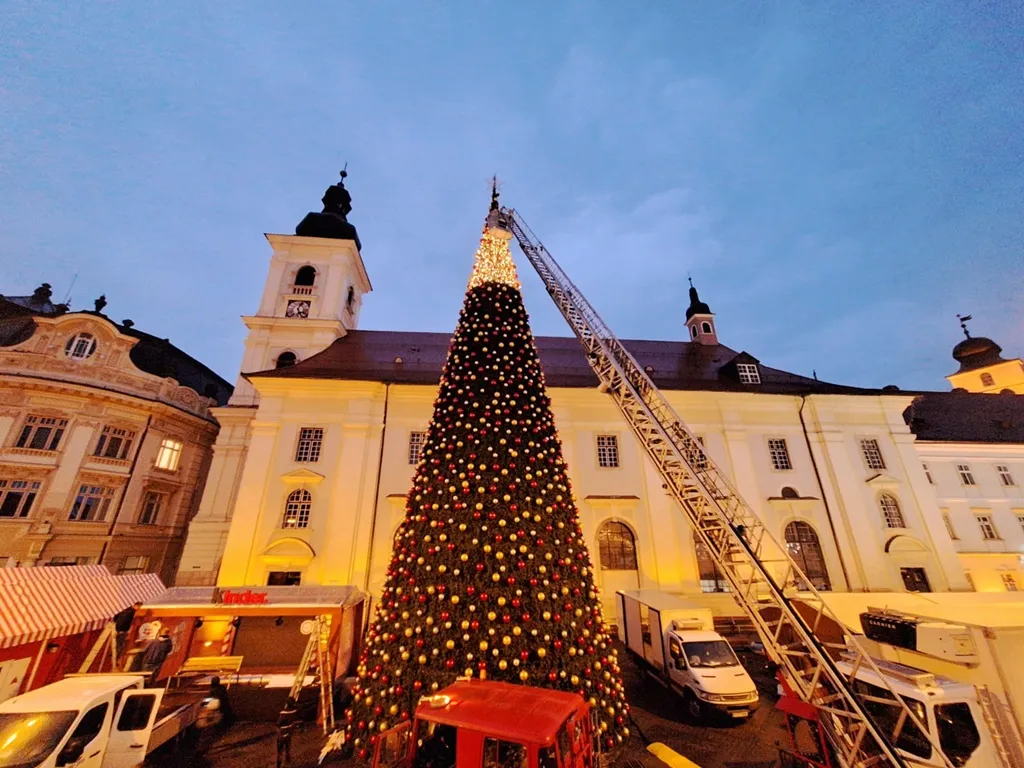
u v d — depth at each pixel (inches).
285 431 886.4
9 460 909.8
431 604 309.7
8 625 406.6
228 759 372.2
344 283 1234.0
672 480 424.8
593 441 938.1
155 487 1107.3
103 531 983.0
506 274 470.3
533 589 314.5
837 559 882.1
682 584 834.8
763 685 538.6
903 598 440.5
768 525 900.0
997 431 1159.6
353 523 820.0
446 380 402.9
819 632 444.8
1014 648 294.8
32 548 891.4
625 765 344.8
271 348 1111.6
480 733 230.7
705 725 430.0
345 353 1073.5
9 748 283.6
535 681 290.8
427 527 338.3
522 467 354.0
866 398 1006.4
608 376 510.0
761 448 969.5
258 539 802.8
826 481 943.7
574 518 364.5
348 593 517.3
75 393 992.2
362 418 899.4
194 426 1216.2
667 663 500.7
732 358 1173.1
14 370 947.3
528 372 407.5
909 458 972.6
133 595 552.4
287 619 549.3
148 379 1120.8
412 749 256.8
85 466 982.4
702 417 982.4
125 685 350.6
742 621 800.3
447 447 362.9
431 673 290.7
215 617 538.9
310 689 457.4
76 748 299.6
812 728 331.9
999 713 282.0
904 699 292.5
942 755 264.1
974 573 997.8
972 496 1071.0
